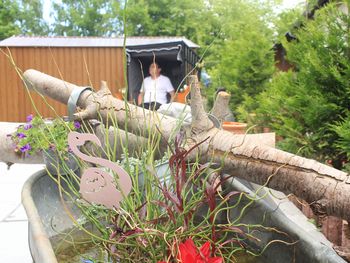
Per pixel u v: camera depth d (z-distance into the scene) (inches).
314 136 132.3
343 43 129.8
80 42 545.3
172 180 54.5
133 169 66.5
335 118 128.6
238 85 338.6
